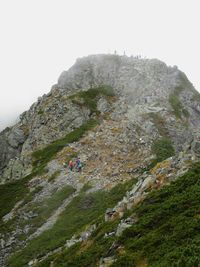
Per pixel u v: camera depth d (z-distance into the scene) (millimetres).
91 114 110875
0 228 68438
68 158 88062
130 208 36156
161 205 31156
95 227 42094
